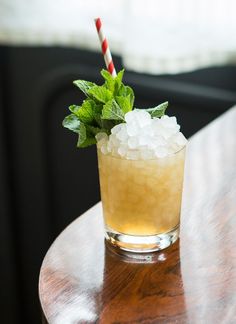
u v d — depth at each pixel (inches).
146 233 25.8
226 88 55.7
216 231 27.2
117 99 25.9
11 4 56.0
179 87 55.7
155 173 24.9
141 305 23.0
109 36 55.2
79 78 58.5
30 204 67.1
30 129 63.2
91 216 28.8
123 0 53.2
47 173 64.7
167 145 25.3
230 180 31.1
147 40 51.9
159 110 26.6
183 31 51.6
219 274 24.5
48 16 56.3
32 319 72.7
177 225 26.5
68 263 25.5
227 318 22.2
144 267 25.1
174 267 25.0
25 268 70.6
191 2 50.9
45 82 59.8
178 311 22.6
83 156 62.4
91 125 26.1
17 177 66.2
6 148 64.5
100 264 25.4
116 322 22.2
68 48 59.0
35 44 57.7
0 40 57.4
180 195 26.2
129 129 24.8
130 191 25.1
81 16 55.9
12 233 68.0
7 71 61.6
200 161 33.2
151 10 51.3
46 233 67.7
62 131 62.1
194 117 56.8
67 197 65.2
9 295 70.7
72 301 23.3
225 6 50.9
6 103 62.9
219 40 52.0
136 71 56.5
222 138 35.9
